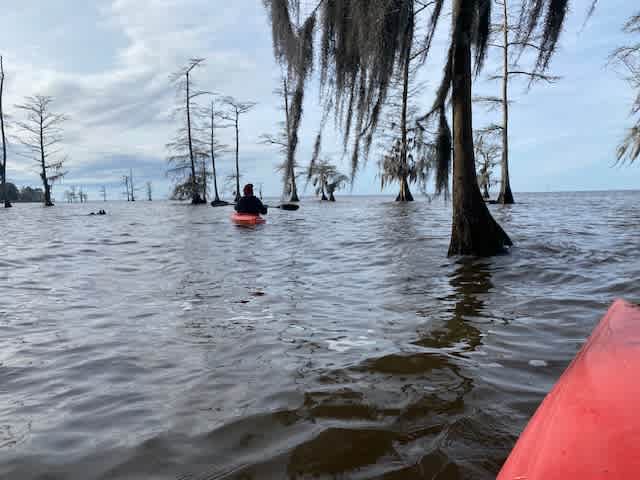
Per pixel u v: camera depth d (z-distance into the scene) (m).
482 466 1.47
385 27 5.45
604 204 23.55
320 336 3.00
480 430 1.70
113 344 2.94
